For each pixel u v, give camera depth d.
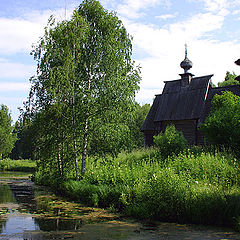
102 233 7.05
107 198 10.42
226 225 7.55
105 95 13.45
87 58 14.31
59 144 15.29
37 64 14.28
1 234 7.05
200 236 6.62
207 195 8.03
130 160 17.30
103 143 13.95
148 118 29.73
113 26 14.80
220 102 18.36
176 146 16.17
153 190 8.61
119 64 14.32
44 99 14.42
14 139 55.97
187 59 28.08
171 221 8.20
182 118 25.62
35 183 21.45
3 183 21.73
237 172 10.36
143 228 7.48
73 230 7.39
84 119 14.05
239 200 7.68
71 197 12.71
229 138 14.63
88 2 15.10
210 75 27.02
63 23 14.03
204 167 11.22
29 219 8.74
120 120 14.01
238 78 20.17
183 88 27.91
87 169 14.90
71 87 13.38
